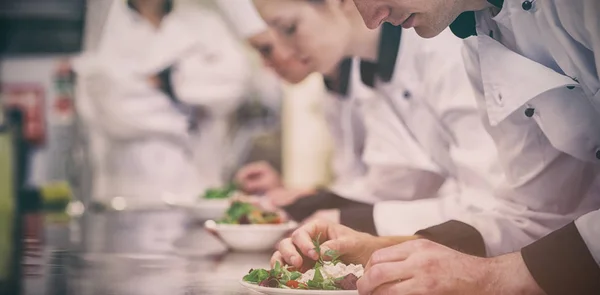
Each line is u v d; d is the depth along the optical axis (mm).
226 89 4523
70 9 4863
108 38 4586
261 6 2453
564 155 1735
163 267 1739
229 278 1566
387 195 2482
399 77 2354
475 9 1647
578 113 1657
